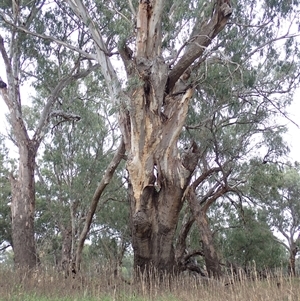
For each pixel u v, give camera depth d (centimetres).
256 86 1902
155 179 1489
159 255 1449
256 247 2709
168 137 1482
